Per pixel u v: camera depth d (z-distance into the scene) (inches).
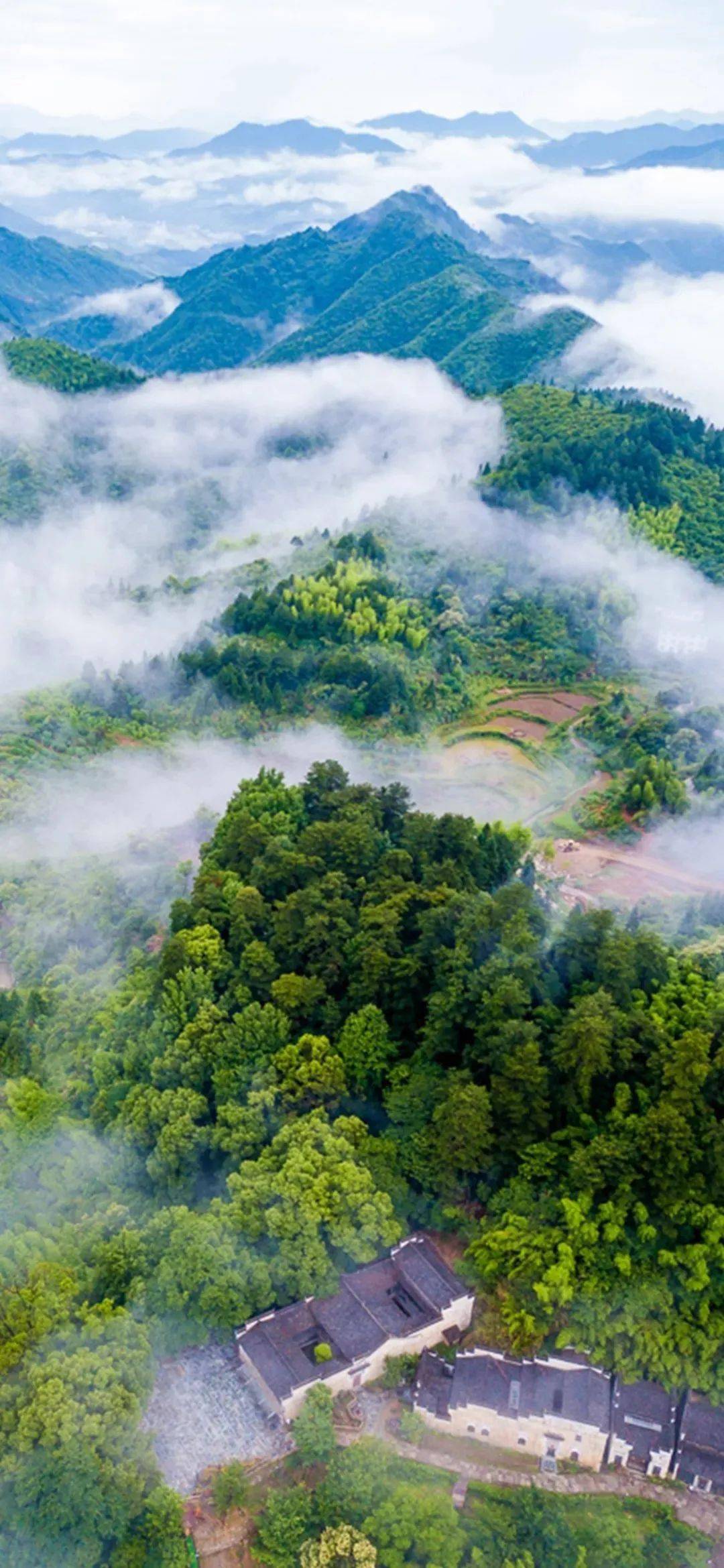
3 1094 5836.6
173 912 6525.6
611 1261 4323.3
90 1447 3732.8
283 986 5521.7
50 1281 4325.8
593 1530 3885.3
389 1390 4286.4
